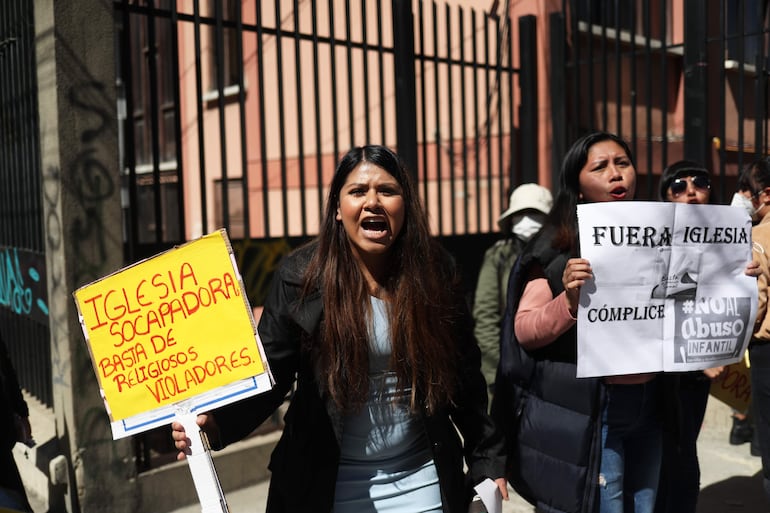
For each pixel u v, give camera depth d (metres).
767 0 6.93
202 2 9.95
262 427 4.57
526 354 2.59
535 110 6.35
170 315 2.04
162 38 10.44
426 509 2.13
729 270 2.58
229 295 2.01
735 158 6.99
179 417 2.01
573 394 2.47
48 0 3.50
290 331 2.11
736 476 4.37
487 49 5.70
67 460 3.69
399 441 2.13
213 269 2.02
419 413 2.12
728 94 6.89
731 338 2.58
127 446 3.78
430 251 2.17
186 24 10.09
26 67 4.13
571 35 6.37
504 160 6.82
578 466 2.46
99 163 3.63
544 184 6.39
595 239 2.36
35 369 4.69
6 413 2.99
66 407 3.67
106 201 3.66
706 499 4.06
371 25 8.25
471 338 2.28
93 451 3.67
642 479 2.63
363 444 2.11
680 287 2.48
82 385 3.62
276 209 9.73
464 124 5.52
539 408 2.56
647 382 2.54
